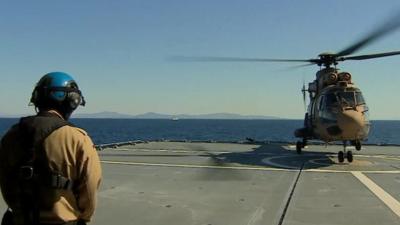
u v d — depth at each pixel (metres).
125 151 18.94
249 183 10.71
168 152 18.56
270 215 7.53
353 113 14.97
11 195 3.01
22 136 3.00
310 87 18.42
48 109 3.15
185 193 9.42
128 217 7.37
